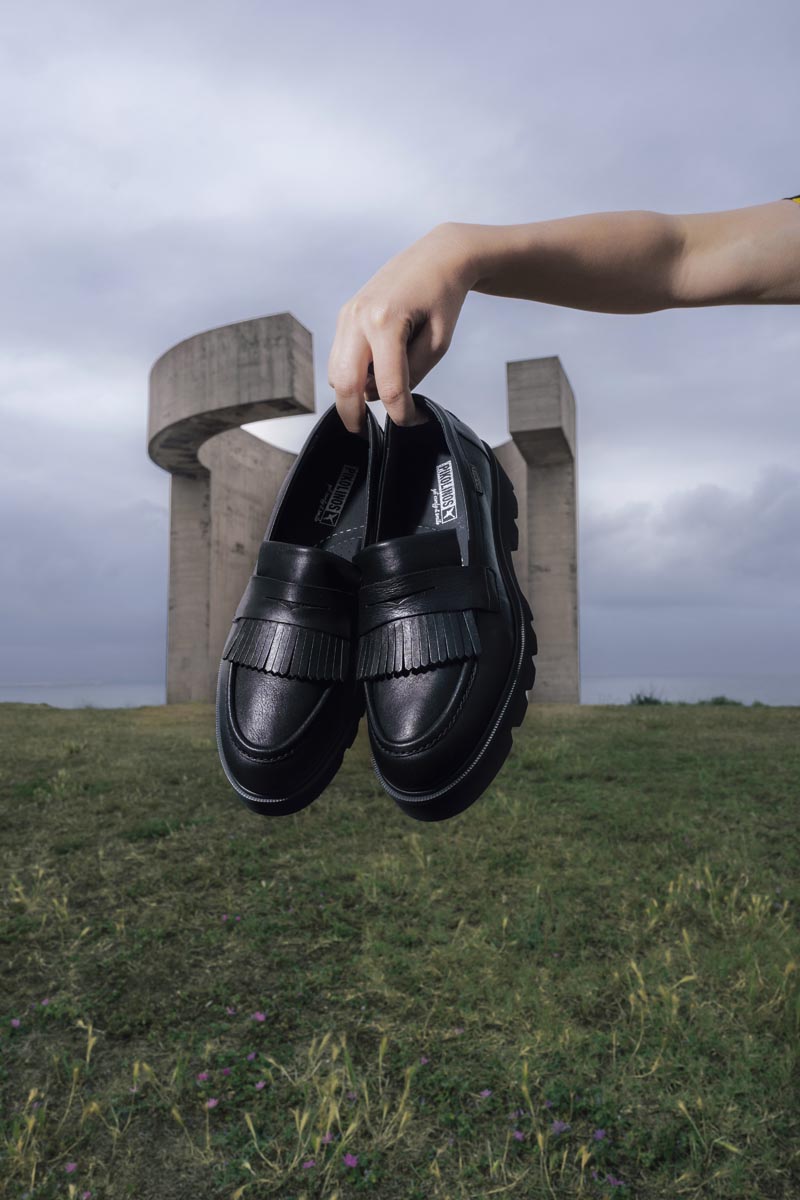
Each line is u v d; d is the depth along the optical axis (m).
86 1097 2.20
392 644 0.90
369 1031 2.51
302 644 0.96
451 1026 2.51
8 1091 2.22
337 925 3.22
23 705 14.34
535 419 19.53
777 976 2.68
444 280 0.63
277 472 25.44
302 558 0.99
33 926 3.29
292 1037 2.49
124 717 11.81
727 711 11.55
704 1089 2.16
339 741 0.98
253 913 3.42
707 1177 1.86
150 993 2.78
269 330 17.67
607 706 13.73
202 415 18.34
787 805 5.14
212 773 6.21
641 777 6.07
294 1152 1.95
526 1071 2.12
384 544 0.94
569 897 3.54
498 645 0.91
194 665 21.98
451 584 0.91
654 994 2.64
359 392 0.64
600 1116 2.04
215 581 21.91
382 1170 1.89
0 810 5.04
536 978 2.77
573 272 0.72
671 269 0.76
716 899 3.43
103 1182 1.86
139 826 4.60
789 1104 2.10
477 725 0.87
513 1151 1.95
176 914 3.39
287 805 0.94
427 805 0.88
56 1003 2.69
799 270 0.76
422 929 3.22
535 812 4.98
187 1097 2.19
